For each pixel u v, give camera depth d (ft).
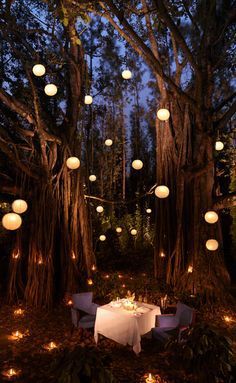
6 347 21.68
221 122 29.30
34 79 33.96
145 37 33.30
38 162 31.73
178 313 22.48
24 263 31.73
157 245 34.09
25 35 33.73
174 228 32.91
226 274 30.48
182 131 31.94
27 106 30.17
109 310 21.93
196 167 30.09
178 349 15.92
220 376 14.57
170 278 32.12
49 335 23.65
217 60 31.50
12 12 34.35
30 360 19.81
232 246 44.19
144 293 30.71
